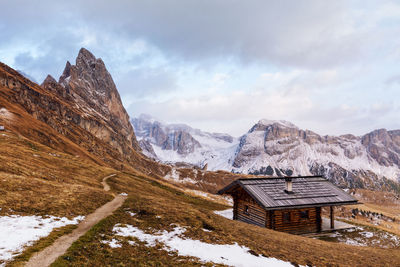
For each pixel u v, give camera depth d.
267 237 23.77
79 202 26.19
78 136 168.88
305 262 18.39
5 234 15.85
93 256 14.53
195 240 19.08
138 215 23.89
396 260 22.77
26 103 140.75
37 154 62.22
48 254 14.09
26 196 24.06
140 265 14.09
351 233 37.34
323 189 39.19
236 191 42.16
